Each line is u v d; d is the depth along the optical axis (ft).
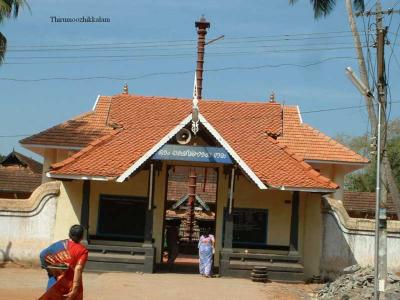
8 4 72.90
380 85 66.33
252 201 72.74
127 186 72.18
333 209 71.20
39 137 84.28
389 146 150.82
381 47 66.39
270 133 80.02
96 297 50.70
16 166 143.74
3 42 75.92
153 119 80.53
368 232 70.59
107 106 91.66
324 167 84.89
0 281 57.88
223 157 67.05
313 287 65.51
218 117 82.33
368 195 120.88
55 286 30.32
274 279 67.97
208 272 67.51
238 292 57.57
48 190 70.54
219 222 72.33
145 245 68.54
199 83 115.75
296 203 69.97
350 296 54.60
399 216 69.21
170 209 104.53
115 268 67.72
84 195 69.31
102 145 72.84
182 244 96.27
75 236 31.17
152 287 57.62
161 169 71.41
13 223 69.97
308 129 87.81
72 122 87.92
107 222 71.72
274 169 70.54
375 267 51.55
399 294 53.11
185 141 67.56
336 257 70.69
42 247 69.82
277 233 72.43
